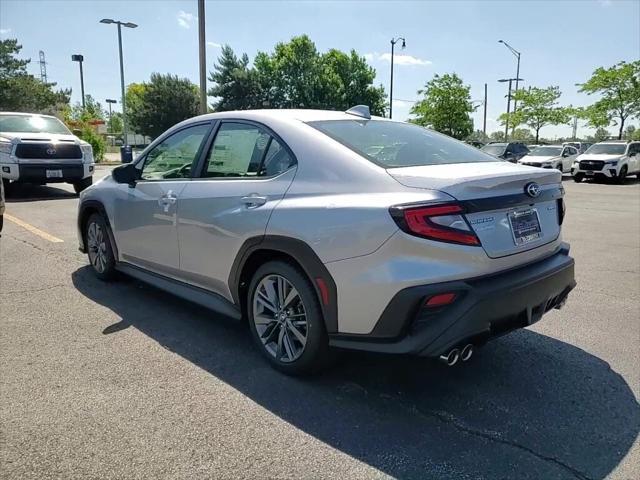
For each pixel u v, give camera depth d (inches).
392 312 106.8
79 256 247.0
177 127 170.7
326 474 94.2
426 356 107.0
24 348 143.9
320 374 131.8
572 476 95.0
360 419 112.4
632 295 202.1
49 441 101.9
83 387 123.0
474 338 107.0
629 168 857.5
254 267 138.9
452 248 104.3
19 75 1583.4
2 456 97.0
